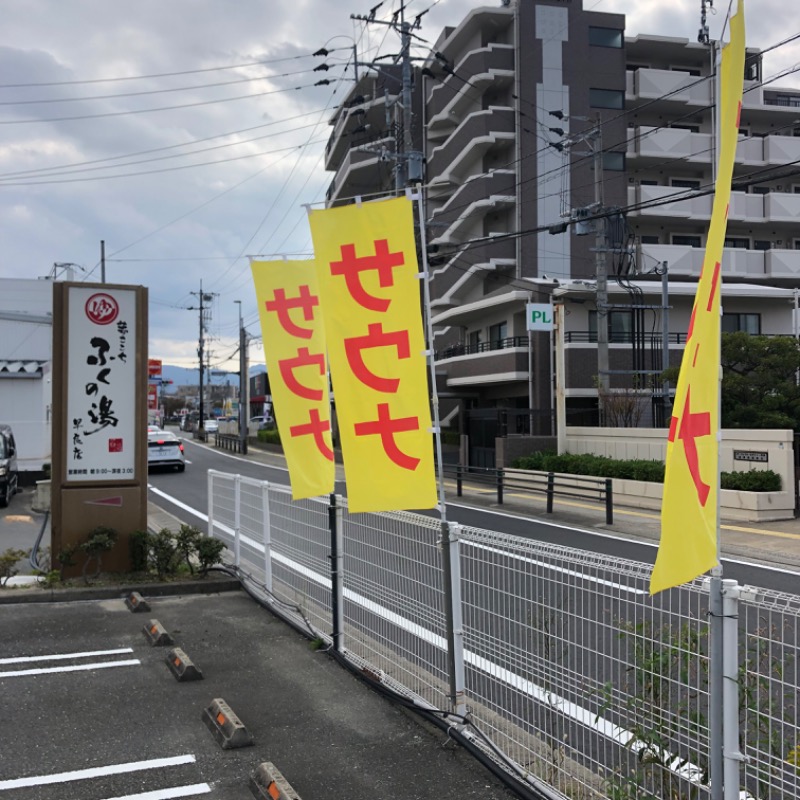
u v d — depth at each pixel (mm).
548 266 31906
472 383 28641
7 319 26266
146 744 4324
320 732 4473
